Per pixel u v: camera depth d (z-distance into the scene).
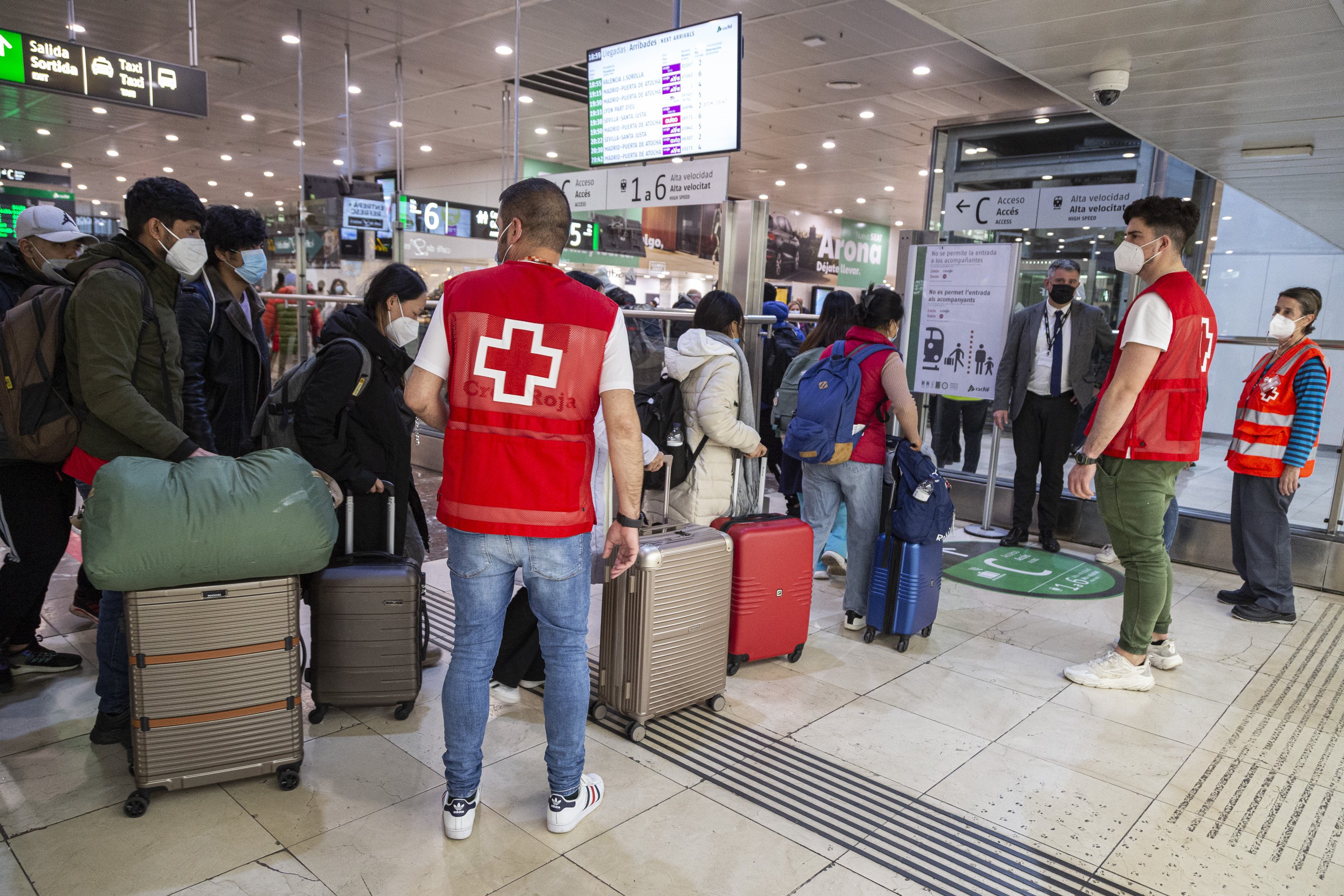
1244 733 2.92
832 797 2.43
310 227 9.61
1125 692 3.23
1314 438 3.88
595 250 10.38
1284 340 4.00
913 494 3.41
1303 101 4.57
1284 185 6.98
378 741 2.64
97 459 2.32
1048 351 5.09
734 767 2.57
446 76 9.95
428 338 2.01
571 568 2.07
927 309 5.66
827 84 9.55
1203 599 4.41
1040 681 3.30
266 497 2.17
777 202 19.39
